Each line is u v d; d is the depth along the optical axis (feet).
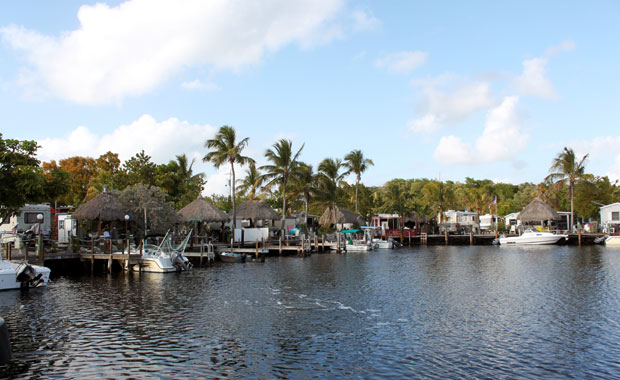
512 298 72.59
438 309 64.80
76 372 40.11
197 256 130.62
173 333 52.19
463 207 330.34
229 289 82.23
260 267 121.08
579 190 259.60
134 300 71.61
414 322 57.16
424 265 125.59
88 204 116.57
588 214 260.01
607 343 47.75
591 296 73.26
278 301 70.79
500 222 301.43
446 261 137.90
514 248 199.31
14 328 54.44
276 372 40.01
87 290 81.05
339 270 113.19
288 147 183.32
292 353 45.03
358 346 47.24
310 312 62.95
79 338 50.26
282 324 56.18
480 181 435.12
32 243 109.70
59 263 104.94
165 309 64.85
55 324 56.29
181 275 102.58
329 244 184.34
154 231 132.05
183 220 147.02
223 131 161.89
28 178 90.02
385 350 45.91
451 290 80.94
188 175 206.49
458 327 54.65
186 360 43.09
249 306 66.95
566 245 210.18
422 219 269.23
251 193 214.48
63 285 87.04
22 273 80.38
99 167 207.62
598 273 101.71
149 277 99.04
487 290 80.64
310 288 83.35
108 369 40.81
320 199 207.82
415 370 40.34
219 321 57.72
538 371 39.99
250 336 50.93
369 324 56.24
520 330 53.06
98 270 108.06
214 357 43.93
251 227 189.57
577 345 47.19
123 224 134.72
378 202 286.46
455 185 394.52
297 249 160.86
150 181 178.19
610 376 38.75
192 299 72.38
